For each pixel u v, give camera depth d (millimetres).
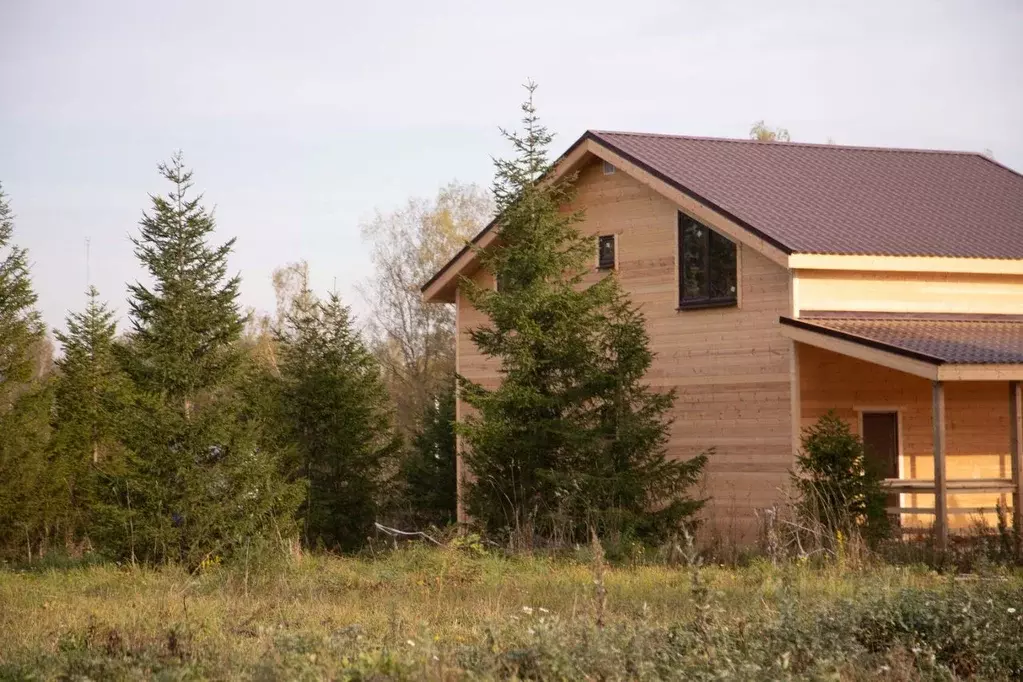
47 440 26953
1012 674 9844
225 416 20719
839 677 8992
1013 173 30547
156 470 19953
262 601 14594
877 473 18766
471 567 16281
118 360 20594
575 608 12008
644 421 21156
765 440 22359
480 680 8383
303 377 27859
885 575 15070
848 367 22719
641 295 24969
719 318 23344
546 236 22297
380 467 29172
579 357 21422
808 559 16328
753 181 25297
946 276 23547
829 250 21625
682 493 22203
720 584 14844
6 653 10703
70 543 26484
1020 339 21266
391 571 16828
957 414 24203
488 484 22031
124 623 12758
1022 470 19516
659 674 9031
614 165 25125
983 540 17781
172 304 20375
